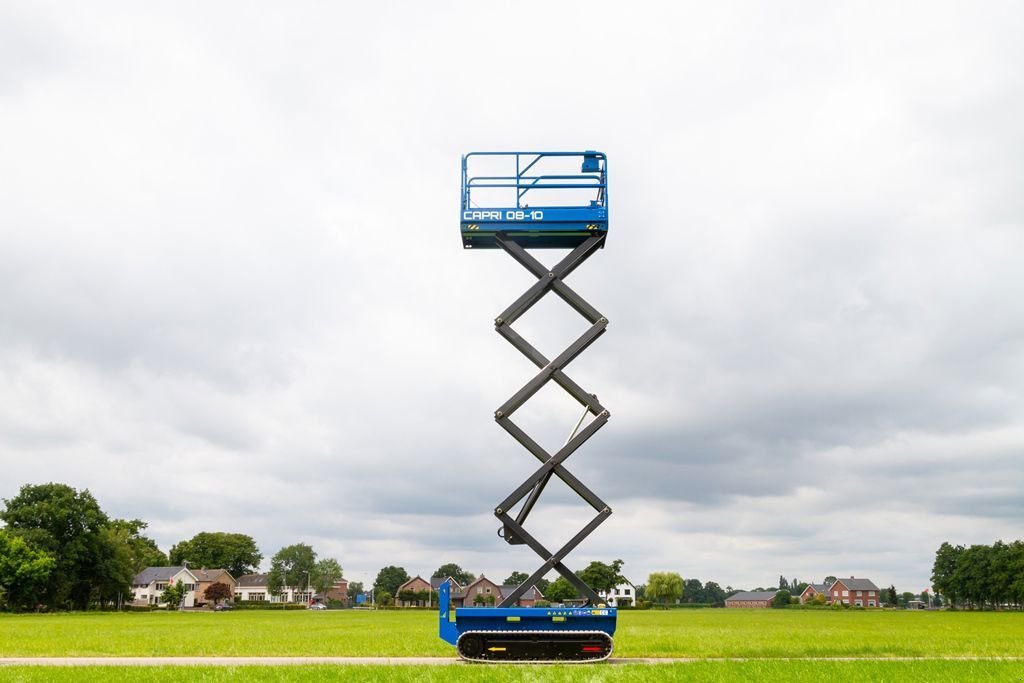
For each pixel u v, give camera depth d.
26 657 28.67
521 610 24.88
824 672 20.78
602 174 27.89
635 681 19.06
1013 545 182.62
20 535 118.56
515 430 26.20
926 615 129.25
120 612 130.62
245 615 117.31
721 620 94.44
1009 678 19.55
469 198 27.75
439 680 18.97
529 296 27.05
